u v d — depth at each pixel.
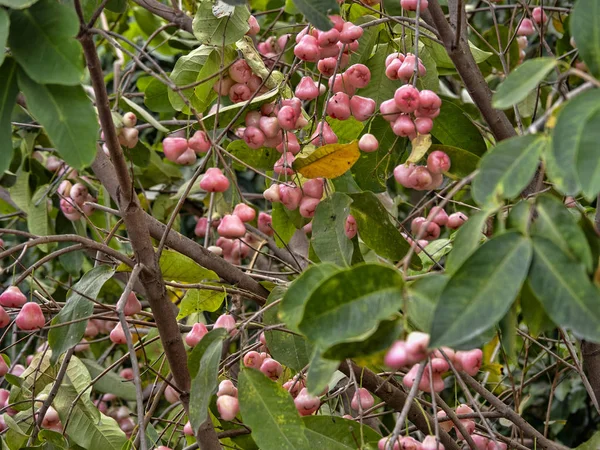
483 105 2.01
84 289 1.97
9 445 2.11
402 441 1.77
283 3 2.88
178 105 2.17
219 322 1.97
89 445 2.17
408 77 1.99
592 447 2.03
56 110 1.63
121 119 2.02
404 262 1.57
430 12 1.99
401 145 2.12
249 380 1.78
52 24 1.62
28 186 2.67
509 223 1.55
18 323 1.94
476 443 2.10
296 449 1.75
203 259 2.11
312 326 1.54
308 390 1.62
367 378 2.06
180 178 2.83
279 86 2.04
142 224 1.87
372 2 2.22
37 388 2.22
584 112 1.50
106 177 2.08
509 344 1.64
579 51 1.58
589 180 1.46
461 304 1.49
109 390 2.47
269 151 2.21
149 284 1.87
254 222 2.93
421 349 1.53
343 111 2.02
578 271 1.50
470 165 1.93
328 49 2.01
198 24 2.08
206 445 1.87
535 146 1.54
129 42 1.78
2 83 1.65
